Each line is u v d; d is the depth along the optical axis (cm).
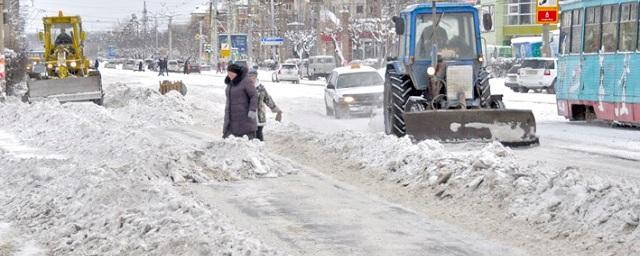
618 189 1577
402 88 3300
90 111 4569
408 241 1485
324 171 2425
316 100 6309
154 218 1600
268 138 3212
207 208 1769
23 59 8744
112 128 3459
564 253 1369
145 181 1992
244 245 1354
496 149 2394
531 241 1460
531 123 3003
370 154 2502
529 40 10494
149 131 4016
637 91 3616
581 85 4141
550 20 6103
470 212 1727
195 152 2398
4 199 2014
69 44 6228
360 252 1412
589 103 4059
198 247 1362
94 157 2772
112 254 1440
